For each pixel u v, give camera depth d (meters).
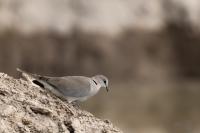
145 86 33.94
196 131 20.75
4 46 34.09
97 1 37.69
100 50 36.75
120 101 26.80
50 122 5.61
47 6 36.09
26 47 34.75
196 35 39.56
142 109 24.97
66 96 6.61
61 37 36.03
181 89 32.78
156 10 39.12
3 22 34.31
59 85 6.55
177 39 39.25
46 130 5.47
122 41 37.62
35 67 35.00
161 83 35.66
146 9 38.88
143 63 37.59
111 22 37.62
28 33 34.97
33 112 5.64
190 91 31.83
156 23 38.81
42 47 35.25
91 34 36.81
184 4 39.69
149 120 22.42
